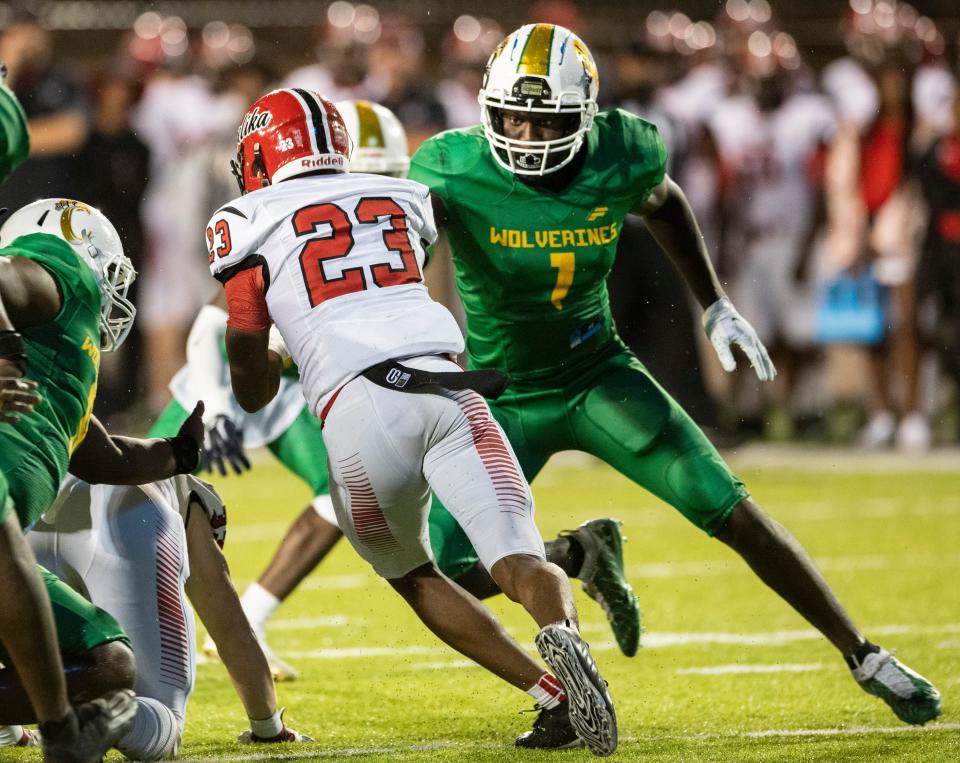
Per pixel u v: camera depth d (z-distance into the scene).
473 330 14.60
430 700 14.84
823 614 13.52
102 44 43.50
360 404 11.62
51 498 10.98
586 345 14.48
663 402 14.16
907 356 34.78
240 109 35.69
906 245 34.53
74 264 11.32
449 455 11.63
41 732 10.31
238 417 16.81
